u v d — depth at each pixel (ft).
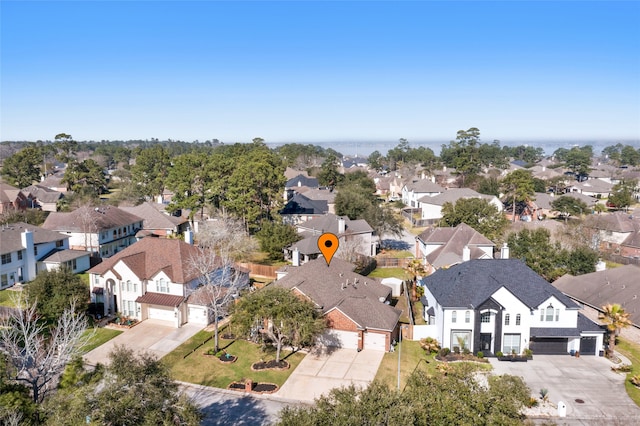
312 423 75.87
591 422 114.52
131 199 401.29
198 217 336.08
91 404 76.18
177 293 172.35
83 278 215.72
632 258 264.11
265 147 574.15
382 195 587.68
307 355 148.97
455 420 79.61
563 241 255.09
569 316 152.97
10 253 202.18
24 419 80.94
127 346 151.43
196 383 130.11
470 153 576.20
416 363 144.97
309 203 357.41
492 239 271.49
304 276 178.60
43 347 129.90
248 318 137.80
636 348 158.10
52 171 644.69
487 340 152.56
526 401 91.04
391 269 251.60
